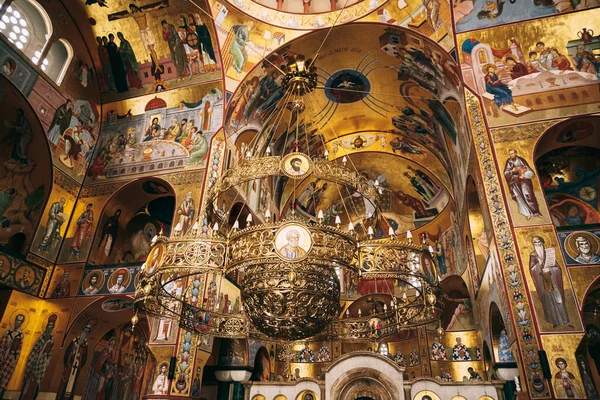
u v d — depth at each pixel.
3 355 11.78
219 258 6.43
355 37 15.05
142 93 15.89
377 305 22.20
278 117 17.56
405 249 6.57
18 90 12.83
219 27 14.42
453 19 13.16
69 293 13.23
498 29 12.84
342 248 6.24
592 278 9.71
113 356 14.64
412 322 8.37
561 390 8.61
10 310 12.20
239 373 14.49
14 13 12.97
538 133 11.56
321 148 20.58
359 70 16.45
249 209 16.14
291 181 20.81
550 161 13.45
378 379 15.04
